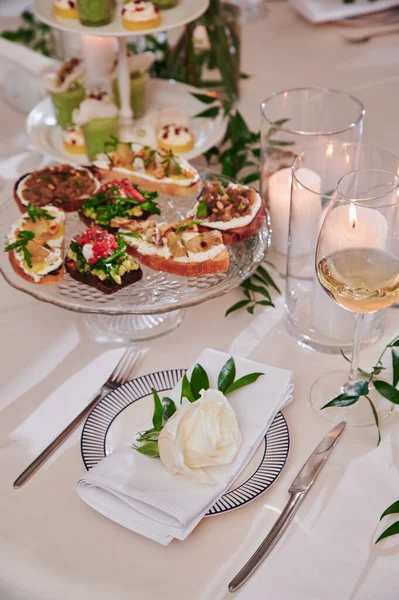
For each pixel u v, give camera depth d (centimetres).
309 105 131
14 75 180
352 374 98
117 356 108
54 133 159
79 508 86
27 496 88
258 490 83
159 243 115
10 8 216
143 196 127
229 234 118
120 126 158
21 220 123
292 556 79
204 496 80
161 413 90
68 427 95
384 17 198
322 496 86
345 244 88
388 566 78
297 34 197
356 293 85
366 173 98
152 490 81
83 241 114
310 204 103
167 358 108
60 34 183
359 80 175
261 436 88
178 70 175
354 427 95
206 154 154
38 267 111
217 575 78
